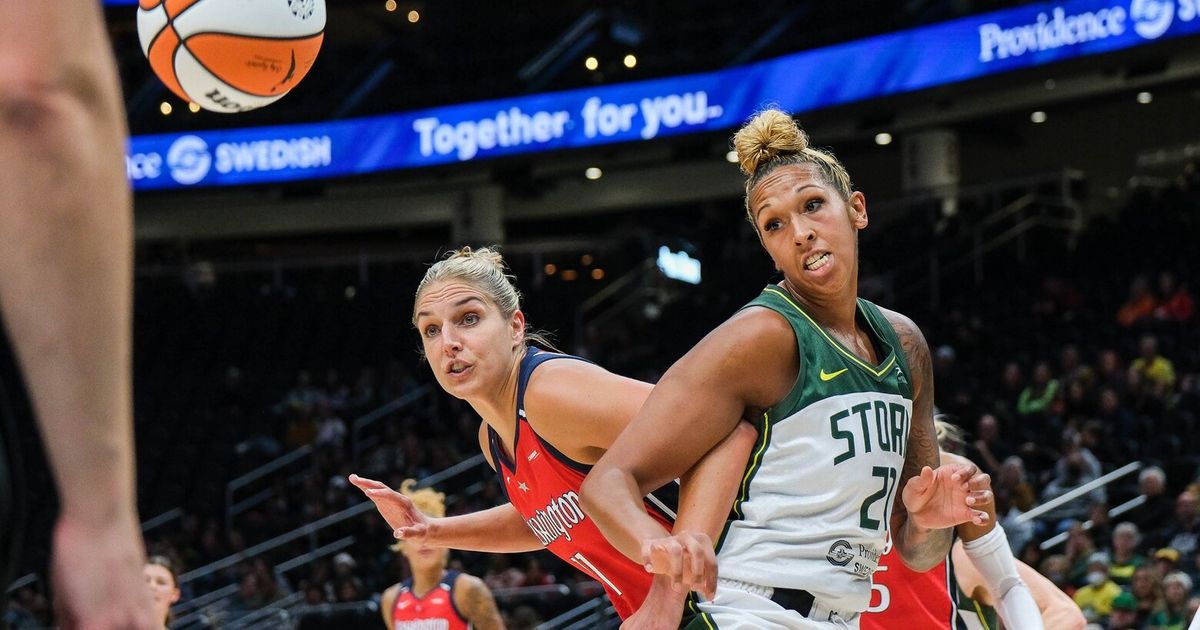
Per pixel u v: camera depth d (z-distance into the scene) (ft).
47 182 1.99
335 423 45.60
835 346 6.61
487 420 8.41
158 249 61.82
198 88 8.98
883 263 46.98
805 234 6.61
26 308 1.98
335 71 57.31
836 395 6.52
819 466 6.45
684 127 45.52
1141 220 43.04
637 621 6.24
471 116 48.85
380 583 35.81
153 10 8.98
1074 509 28.40
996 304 42.42
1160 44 36.50
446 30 56.34
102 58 2.08
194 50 8.80
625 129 46.47
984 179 51.93
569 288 54.13
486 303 8.16
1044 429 33.27
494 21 56.44
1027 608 9.20
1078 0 38.24
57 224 1.98
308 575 38.88
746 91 44.70
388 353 51.96
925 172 48.19
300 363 52.49
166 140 51.01
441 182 54.95
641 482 6.26
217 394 50.26
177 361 53.16
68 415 2.01
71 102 2.02
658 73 46.24
